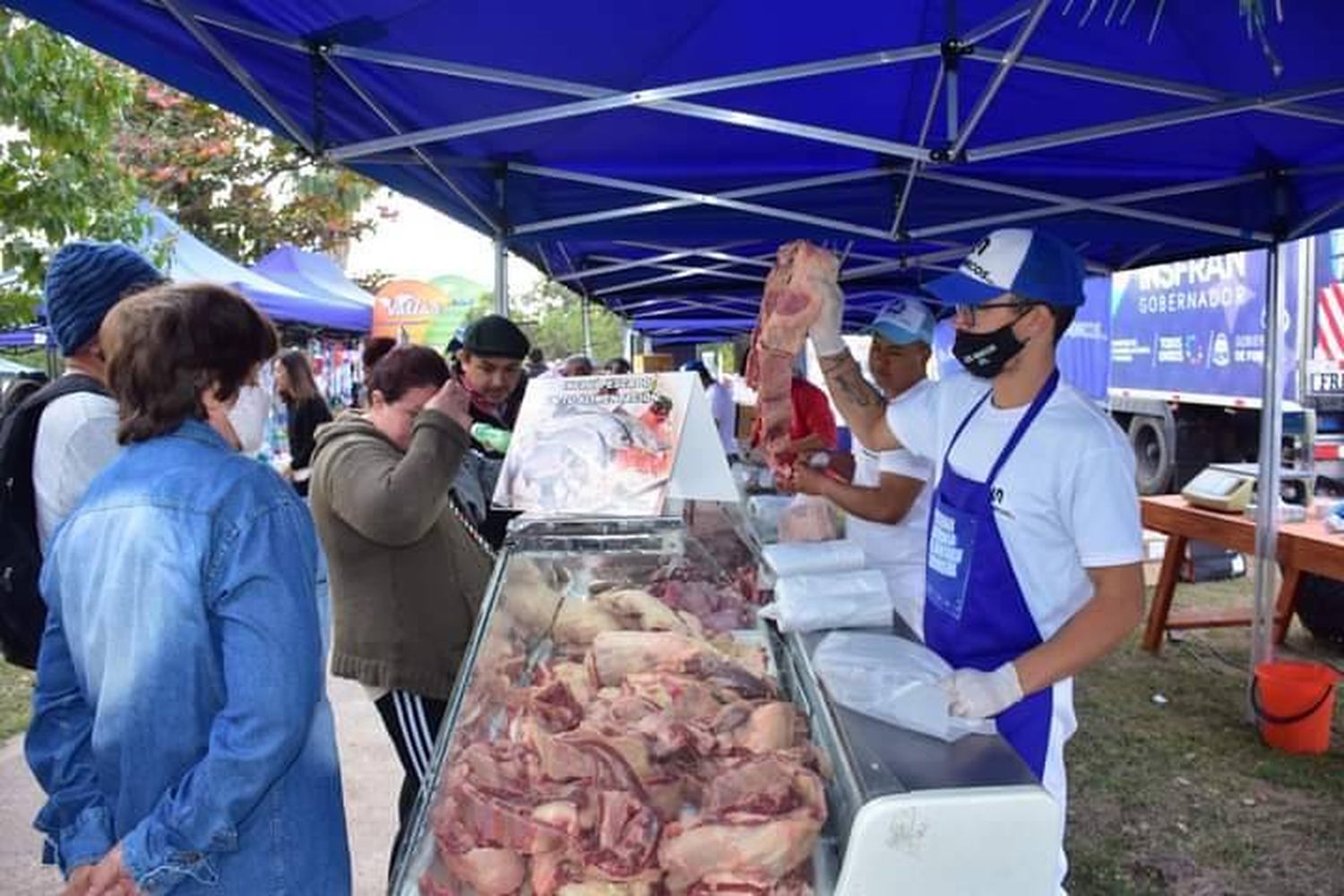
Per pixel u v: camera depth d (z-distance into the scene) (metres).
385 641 2.59
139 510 1.44
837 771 1.32
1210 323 9.61
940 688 1.44
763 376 2.59
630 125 3.54
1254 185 4.00
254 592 1.43
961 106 3.28
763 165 4.08
